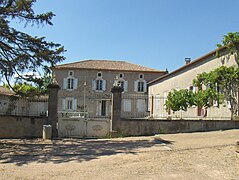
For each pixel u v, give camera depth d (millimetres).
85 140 13789
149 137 14039
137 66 41281
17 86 14633
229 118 16562
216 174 6652
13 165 8117
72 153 9836
